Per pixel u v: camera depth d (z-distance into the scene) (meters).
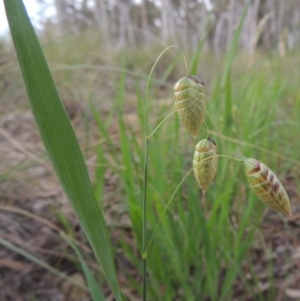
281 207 0.07
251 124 0.23
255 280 0.15
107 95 0.37
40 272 0.18
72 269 0.18
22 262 0.18
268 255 0.18
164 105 0.23
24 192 0.22
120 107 0.16
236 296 0.17
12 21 0.06
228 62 0.16
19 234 0.19
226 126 0.18
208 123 0.19
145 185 0.08
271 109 0.25
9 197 0.21
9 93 0.29
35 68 0.06
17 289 0.17
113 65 0.49
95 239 0.07
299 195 0.22
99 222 0.07
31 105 0.07
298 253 0.18
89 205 0.07
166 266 0.16
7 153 0.24
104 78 0.41
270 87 0.29
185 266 0.16
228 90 0.17
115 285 0.08
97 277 0.18
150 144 0.18
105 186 0.22
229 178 0.17
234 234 0.17
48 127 0.07
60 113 0.07
